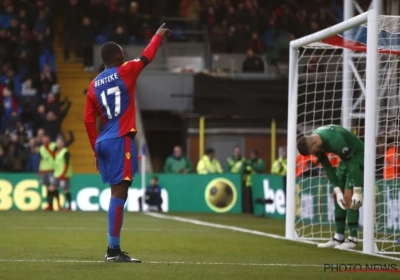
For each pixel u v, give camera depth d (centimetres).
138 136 7700
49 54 8000
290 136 3784
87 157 7931
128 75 2425
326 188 5212
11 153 6981
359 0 7881
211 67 8494
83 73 8381
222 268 2350
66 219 5203
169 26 8812
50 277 2070
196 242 3384
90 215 5819
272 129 7694
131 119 2433
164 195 6981
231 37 8500
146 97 8106
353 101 5388
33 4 8256
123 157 2408
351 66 4828
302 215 5019
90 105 2448
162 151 8688
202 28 8731
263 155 8038
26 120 7475
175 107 8131
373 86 3069
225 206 6906
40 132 6994
